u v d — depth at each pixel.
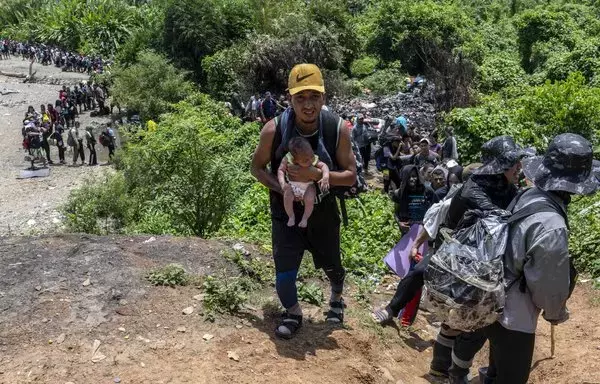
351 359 4.31
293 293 4.32
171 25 30.50
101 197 9.49
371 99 25.89
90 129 22.14
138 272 4.79
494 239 3.39
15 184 19.42
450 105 21.78
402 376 4.46
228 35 30.52
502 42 32.03
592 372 4.64
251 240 6.22
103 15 46.09
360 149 15.62
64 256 4.95
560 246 3.20
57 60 43.59
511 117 15.77
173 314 4.34
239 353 4.03
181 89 26.70
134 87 26.69
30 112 25.14
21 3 54.78
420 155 10.38
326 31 28.31
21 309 4.21
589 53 24.33
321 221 4.28
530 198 3.40
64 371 3.66
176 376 3.71
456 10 33.06
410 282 4.95
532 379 4.82
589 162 3.30
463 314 3.27
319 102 4.00
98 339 3.98
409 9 31.06
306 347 4.31
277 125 4.16
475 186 4.01
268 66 27.31
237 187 9.62
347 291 5.71
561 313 3.39
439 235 4.54
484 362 5.19
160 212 8.64
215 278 4.82
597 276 6.89
